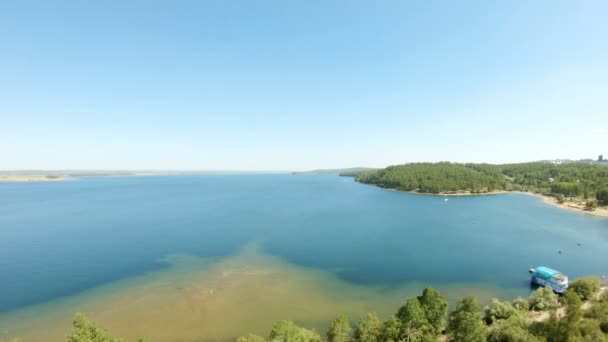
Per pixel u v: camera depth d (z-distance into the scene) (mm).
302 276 72875
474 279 70625
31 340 47219
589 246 96688
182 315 54281
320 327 50375
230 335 48031
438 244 99312
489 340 36562
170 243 100000
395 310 56500
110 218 141625
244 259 84875
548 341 33719
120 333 48750
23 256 85750
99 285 67062
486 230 119312
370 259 85000
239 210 166250
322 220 138625
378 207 178750
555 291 61531
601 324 36375
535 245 98062
